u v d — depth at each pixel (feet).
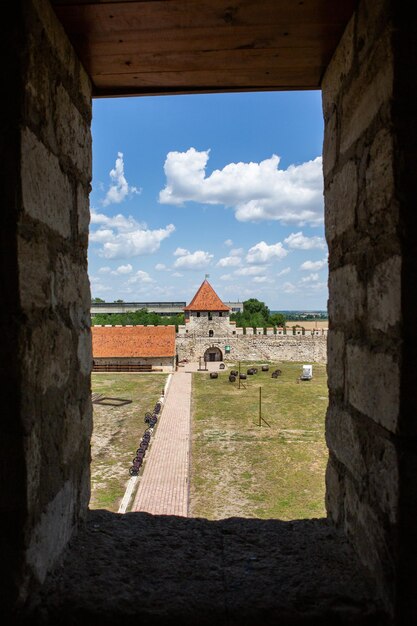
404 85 4.65
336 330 6.98
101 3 5.43
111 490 32.63
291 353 122.31
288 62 7.02
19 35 4.79
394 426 4.69
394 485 4.68
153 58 6.81
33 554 5.01
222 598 5.31
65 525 6.10
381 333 5.12
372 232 5.37
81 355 6.85
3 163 4.75
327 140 7.35
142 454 39.78
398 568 4.60
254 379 91.15
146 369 102.68
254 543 6.69
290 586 5.53
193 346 121.70
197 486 33.58
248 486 33.60
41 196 5.33
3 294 4.71
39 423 5.21
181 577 5.75
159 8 5.51
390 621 4.72
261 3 5.45
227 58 6.79
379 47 4.99
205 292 123.75
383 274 5.04
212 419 56.54
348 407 6.34
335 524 6.94
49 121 5.60
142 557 6.23
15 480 4.78
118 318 153.07
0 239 4.70
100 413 60.03
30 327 4.97
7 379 4.74
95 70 7.13
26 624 4.78
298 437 48.16
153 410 61.41
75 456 6.54
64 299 6.15
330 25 6.07
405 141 4.65
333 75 6.81
